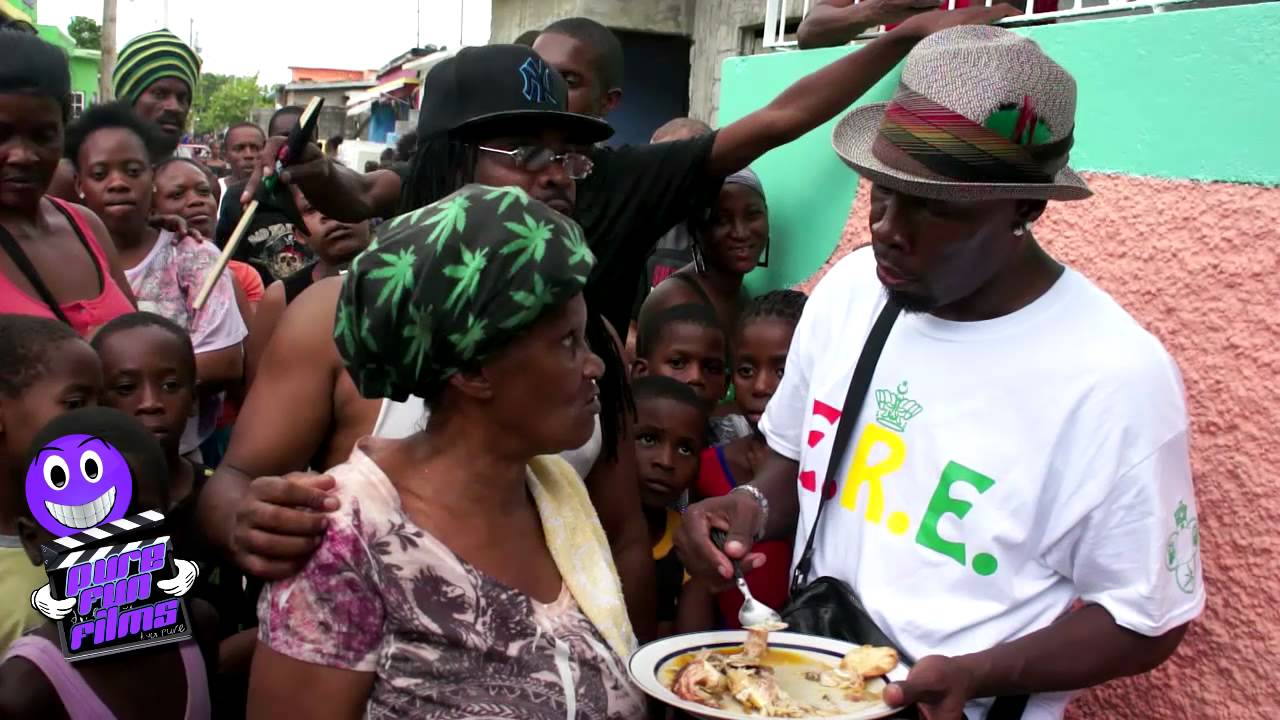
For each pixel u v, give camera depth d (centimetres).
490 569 163
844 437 209
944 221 176
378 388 161
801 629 197
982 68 171
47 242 295
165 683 193
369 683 156
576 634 166
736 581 204
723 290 362
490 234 149
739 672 173
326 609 152
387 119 2733
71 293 297
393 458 163
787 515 232
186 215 480
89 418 198
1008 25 287
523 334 154
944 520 191
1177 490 177
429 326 150
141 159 384
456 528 162
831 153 339
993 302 191
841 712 170
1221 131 225
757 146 278
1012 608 186
